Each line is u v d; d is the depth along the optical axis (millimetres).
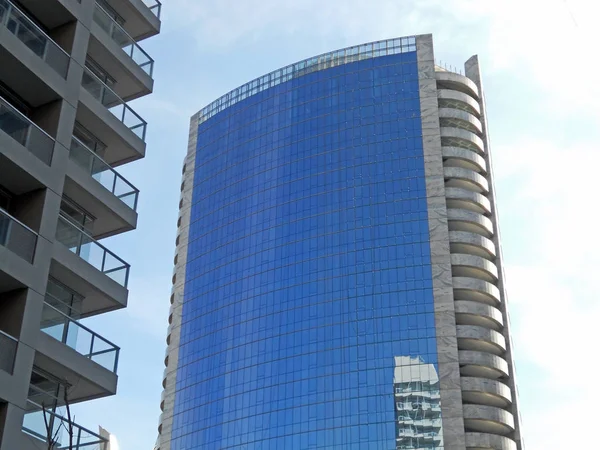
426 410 115062
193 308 143375
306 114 145375
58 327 38938
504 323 122562
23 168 38594
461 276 125062
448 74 140125
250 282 137125
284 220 138500
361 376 120562
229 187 148875
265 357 129125
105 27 48469
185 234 152000
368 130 138625
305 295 130250
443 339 119188
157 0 54625
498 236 129625
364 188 134375
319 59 149125
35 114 42312
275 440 121562
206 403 132625
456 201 130375
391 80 141500
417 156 133750
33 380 38906
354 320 125000
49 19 44906
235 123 154250
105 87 46750
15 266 36781
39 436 36250
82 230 43312
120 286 43750
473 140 135000
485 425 114625
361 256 129250
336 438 117375
